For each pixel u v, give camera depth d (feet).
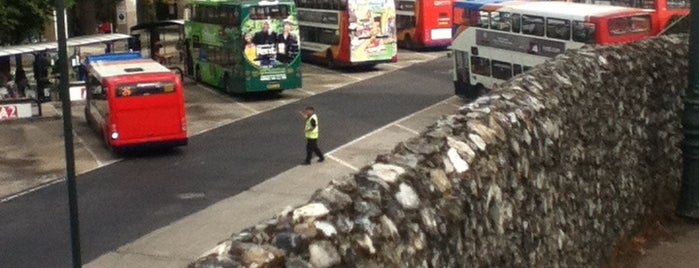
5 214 69.87
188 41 147.84
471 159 21.03
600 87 32.96
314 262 14.53
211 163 85.92
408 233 17.28
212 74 136.87
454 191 19.66
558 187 27.63
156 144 90.48
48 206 71.82
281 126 105.19
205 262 13.58
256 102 123.95
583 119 30.68
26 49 121.70
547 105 27.53
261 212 67.36
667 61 41.50
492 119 23.61
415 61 165.37
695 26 37.93
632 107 36.63
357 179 17.58
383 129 101.50
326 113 113.39
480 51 115.65
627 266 33.55
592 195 31.40
